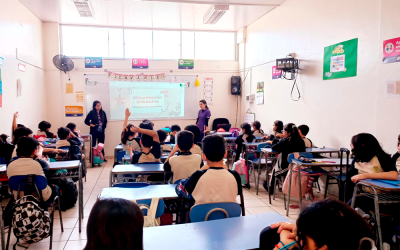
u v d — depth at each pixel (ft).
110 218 2.74
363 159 8.52
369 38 11.83
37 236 7.75
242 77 24.89
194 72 24.73
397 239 7.35
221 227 5.10
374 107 11.66
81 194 9.80
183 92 24.62
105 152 23.53
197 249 4.30
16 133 12.76
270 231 3.84
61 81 22.39
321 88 14.84
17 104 16.28
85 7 17.79
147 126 12.91
